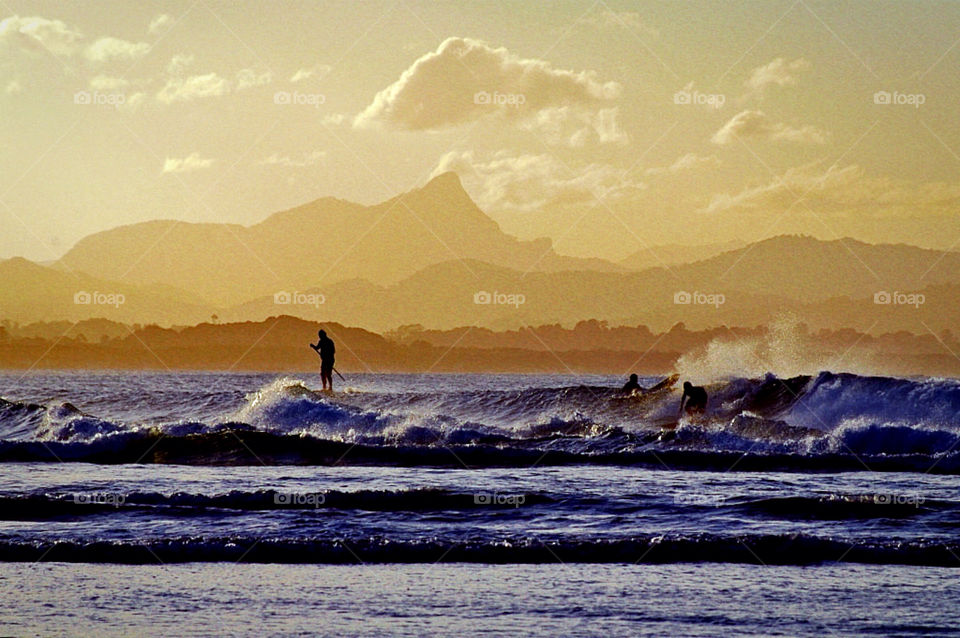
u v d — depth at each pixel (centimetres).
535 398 13825
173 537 5162
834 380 11325
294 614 4056
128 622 3944
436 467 8169
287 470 7988
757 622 3991
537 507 6106
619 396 13500
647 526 5619
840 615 4088
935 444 9319
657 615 4078
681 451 8738
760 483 7319
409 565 4844
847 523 5728
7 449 8725
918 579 4650
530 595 4347
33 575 4597
